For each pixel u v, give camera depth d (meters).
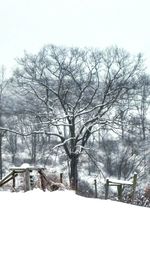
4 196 11.71
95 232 7.14
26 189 15.56
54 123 49.25
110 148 56.28
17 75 51.12
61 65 50.81
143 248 6.15
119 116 50.28
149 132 55.19
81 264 5.27
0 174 60.50
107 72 51.03
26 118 56.69
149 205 21.88
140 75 51.22
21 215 8.55
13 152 67.25
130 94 50.62
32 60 51.03
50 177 18.89
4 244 6.12
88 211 9.34
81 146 48.41
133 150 52.81
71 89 51.88
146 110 55.94
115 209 9.88
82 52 51.25
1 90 54.91
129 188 25.67
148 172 50.34
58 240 6.47
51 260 5.39
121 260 5.51
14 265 5.12
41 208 9.48
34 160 54.72
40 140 63.47
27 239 6.47
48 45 51.12
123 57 50.94
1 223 7.67
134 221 8.34
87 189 43.03
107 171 55.84
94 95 51.09
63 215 8.69
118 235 6.98
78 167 54.84
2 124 57.66
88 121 49.53
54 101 51.84
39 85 51.50
